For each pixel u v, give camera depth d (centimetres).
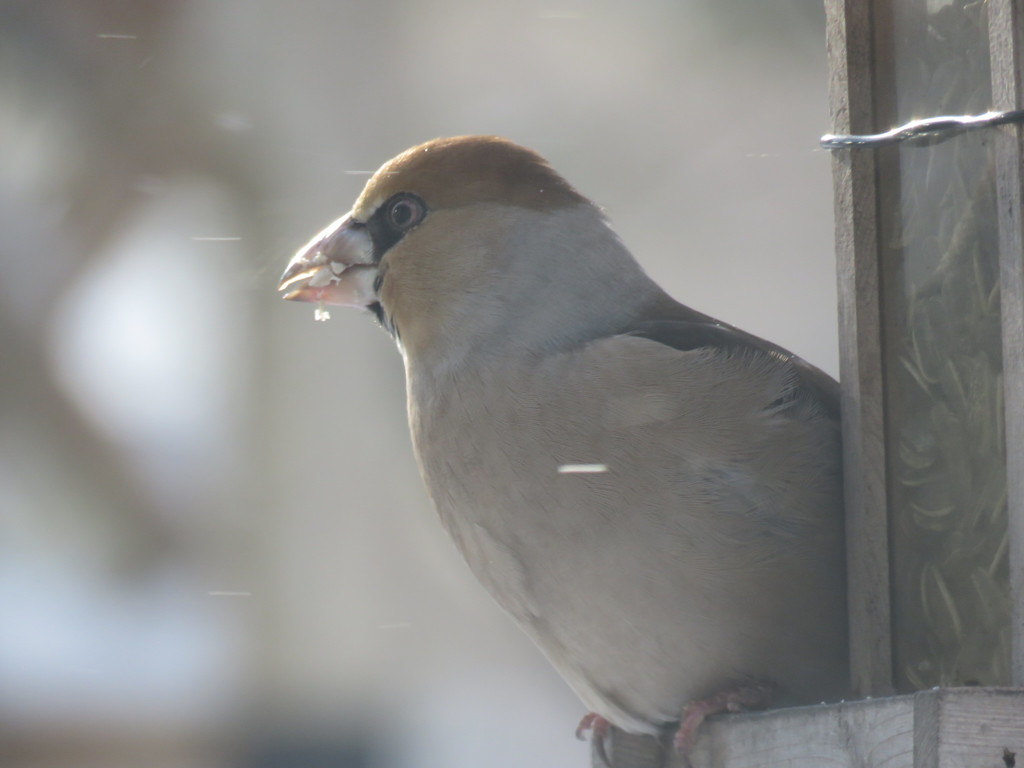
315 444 1392
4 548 1346
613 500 618
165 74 1330
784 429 620
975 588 575
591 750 716
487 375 667
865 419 603
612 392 627
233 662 1345
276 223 1361
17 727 1258
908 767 498
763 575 614
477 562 668
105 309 1354
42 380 1333
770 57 1481
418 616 1405
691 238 1511
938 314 590
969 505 578
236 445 1379
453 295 695
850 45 612
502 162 714
